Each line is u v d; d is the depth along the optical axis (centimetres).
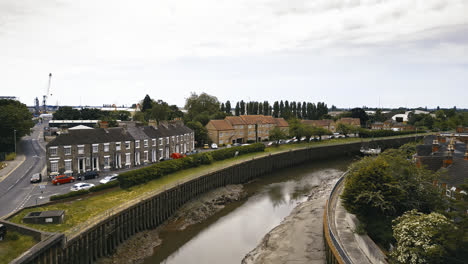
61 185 4803
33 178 4891
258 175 7794
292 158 9306
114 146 6003
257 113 15462
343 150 11525
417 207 3089
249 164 7394
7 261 2436
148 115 12888
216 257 3612
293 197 5934
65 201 3959
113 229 3516
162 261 3500
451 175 3509
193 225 4553
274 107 16300
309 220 4353
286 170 8744
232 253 3716
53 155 5122
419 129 15675
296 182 7175
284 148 9669
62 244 2770
